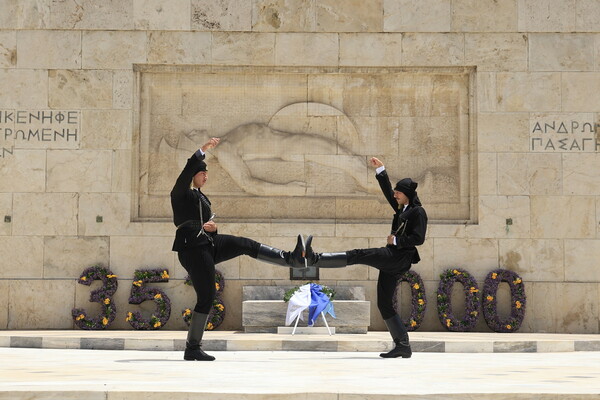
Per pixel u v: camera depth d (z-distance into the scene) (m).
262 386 10.62
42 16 24.73
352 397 9.82
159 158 25.00
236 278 24.42
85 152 24.59
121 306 24.27
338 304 22.39
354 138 25.17
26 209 24.45
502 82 24.84
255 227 24.59
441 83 25.06
